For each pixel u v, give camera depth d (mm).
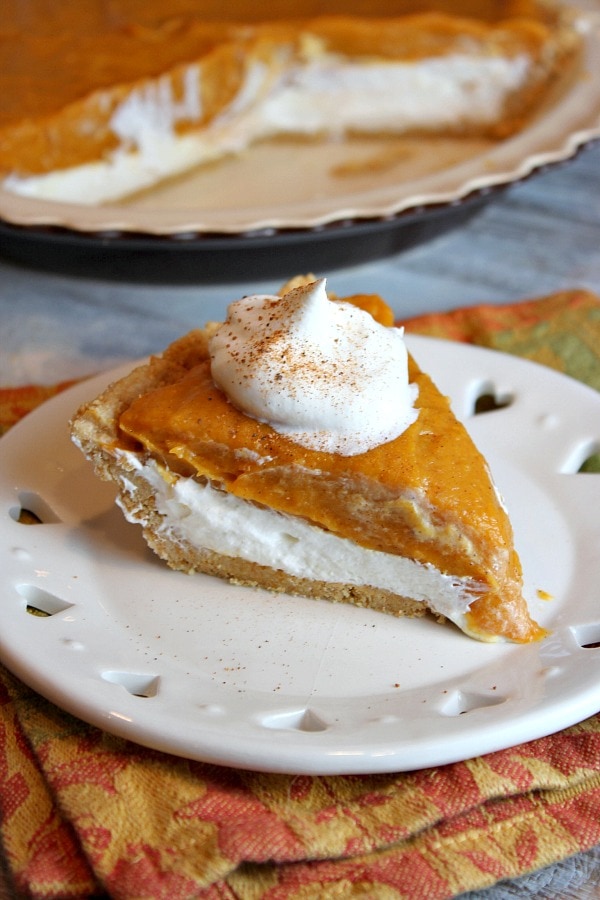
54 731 458
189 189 804
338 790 447
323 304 514
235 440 502
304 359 506
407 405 517
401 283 716
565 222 785
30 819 443
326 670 482
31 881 426
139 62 808
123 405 525
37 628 479
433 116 885
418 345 606
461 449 508
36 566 509
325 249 684
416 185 690
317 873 431
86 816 434
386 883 428
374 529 499
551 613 500
